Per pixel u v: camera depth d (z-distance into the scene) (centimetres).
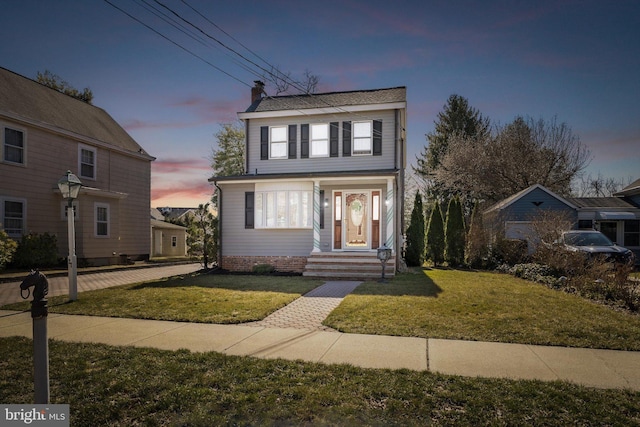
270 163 1695
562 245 1362
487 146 3200
